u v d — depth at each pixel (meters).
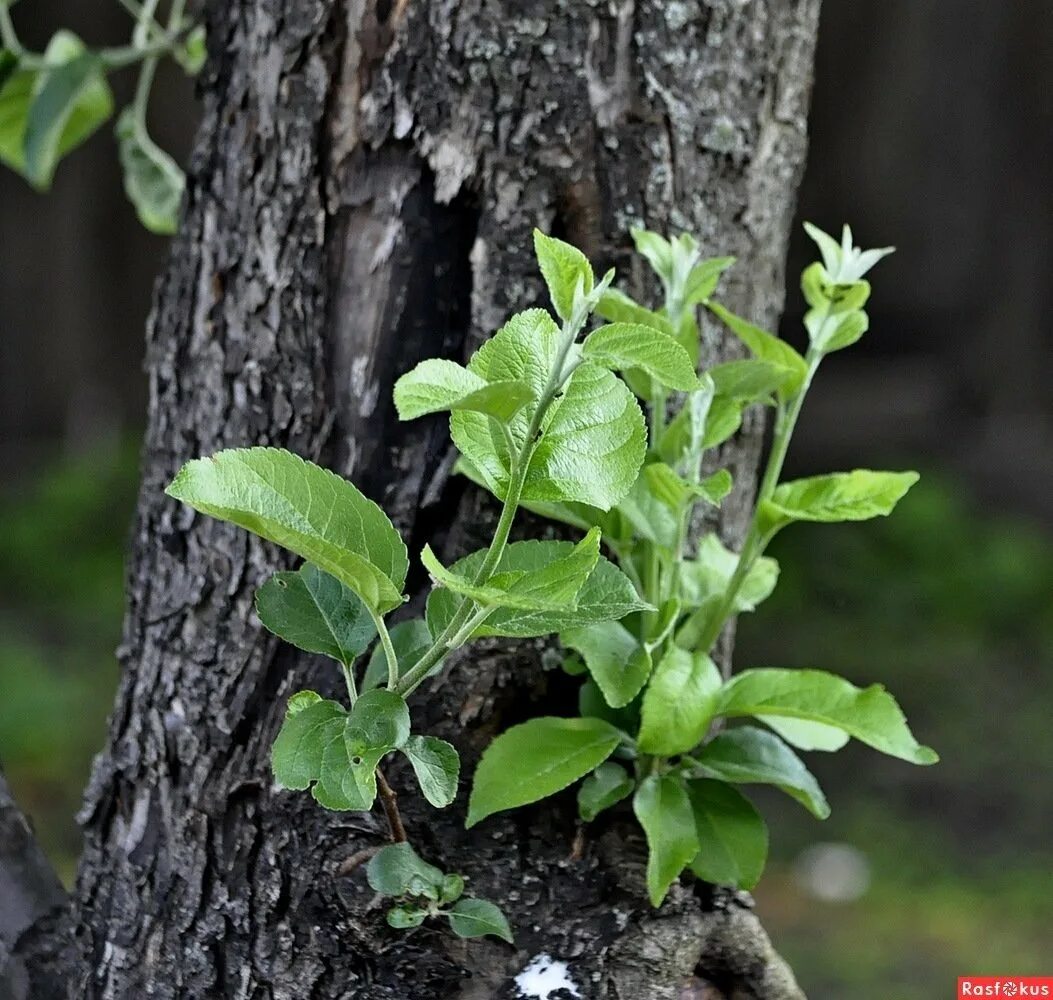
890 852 3.61
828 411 6.89
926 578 5.27
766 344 1.75
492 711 1.76
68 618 5.28
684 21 1.77
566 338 1.63
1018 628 5.05
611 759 1.75
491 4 1.76
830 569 5.34
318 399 1.78
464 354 1.77
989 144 6.86
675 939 1.76
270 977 1.76
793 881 3.50
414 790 1.76
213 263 1.79
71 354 7.30
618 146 1.77
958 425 6.74
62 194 7.16
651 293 1.78
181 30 1.92
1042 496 6.15
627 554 1.75
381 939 1.74
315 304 1.78
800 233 7.29
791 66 1.80
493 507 1.77
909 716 4.39
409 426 1.77
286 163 1.78
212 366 1.79
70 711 4.39
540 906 1.76
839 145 7.27
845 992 2.94
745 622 5.04
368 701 1.66
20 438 7.20
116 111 6.91
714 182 1.79
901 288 7.20
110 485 6.26
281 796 1.76
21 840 1.82
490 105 1.76
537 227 1.77
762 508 1.74
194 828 1.78
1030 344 6.68
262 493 1.65
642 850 1.76
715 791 1.75
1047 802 3.85
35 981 1.79
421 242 1.77
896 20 7.08
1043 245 6.67
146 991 1.77
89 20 6.76
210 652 1.78
